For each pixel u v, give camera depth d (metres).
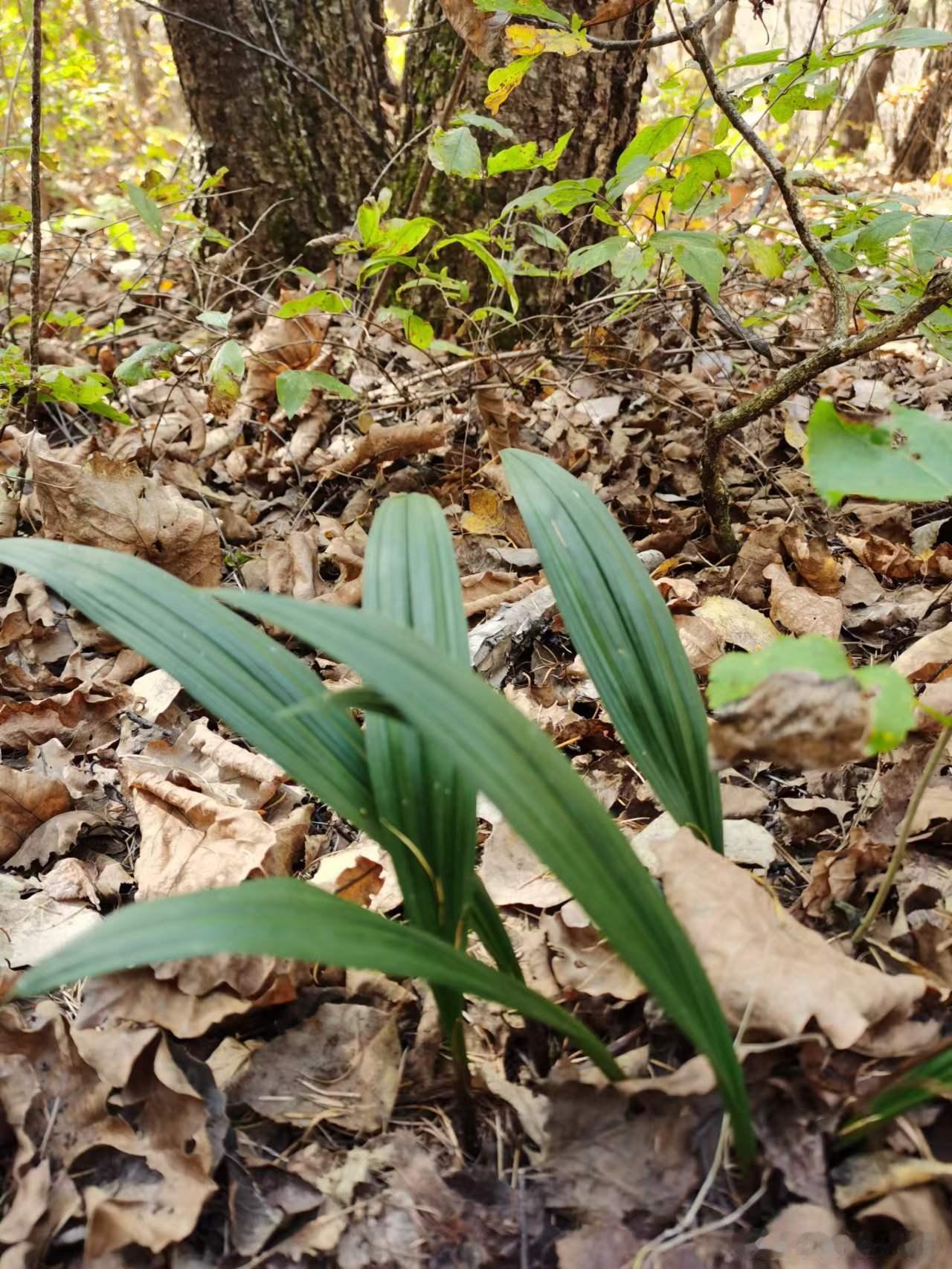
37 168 0.41
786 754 0.17
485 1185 0.20
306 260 0.70
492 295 0.61
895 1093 0.18
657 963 0.16
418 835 0.19
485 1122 0.22
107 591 0.21
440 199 0.61
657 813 0.30
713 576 0.41
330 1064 0.23
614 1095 0.20
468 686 0.16
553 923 0.25
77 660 0.39
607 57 0.56
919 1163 0.18
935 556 0.41
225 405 0.43
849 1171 0.19
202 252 0.72
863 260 0.41
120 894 0.28
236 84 0.65
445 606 0.22
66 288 0.75
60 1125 0.21
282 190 0.68
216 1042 0.24
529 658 0.38
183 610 0.21
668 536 0.44
